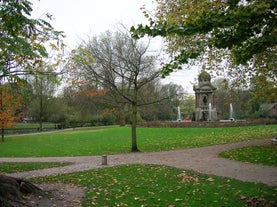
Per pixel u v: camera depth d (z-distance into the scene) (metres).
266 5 5.22
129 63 21.16
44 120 62.59
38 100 54.06
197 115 41.16
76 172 13.43
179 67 6.65
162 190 9.35
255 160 14.24
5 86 10.73
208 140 24.16
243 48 6.59
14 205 7.25
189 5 12.77
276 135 24.25
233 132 28.72
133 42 21.11
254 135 25.17
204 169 12.82
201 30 5.77
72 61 13.39
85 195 9.06
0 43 9.06
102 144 25.72
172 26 5.80
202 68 18.94
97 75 19.56
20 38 9.41
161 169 13.07
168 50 18.72
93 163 16.19
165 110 59.94
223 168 12.87
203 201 7.91
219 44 6.22
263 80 17.72
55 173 13.45
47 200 8.24
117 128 44.38
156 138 28.05
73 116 62.16
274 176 10.84
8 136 42.12
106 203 8.13
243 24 5.74
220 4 9.20
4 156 20.73
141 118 54.28
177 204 7.76
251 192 8.54
